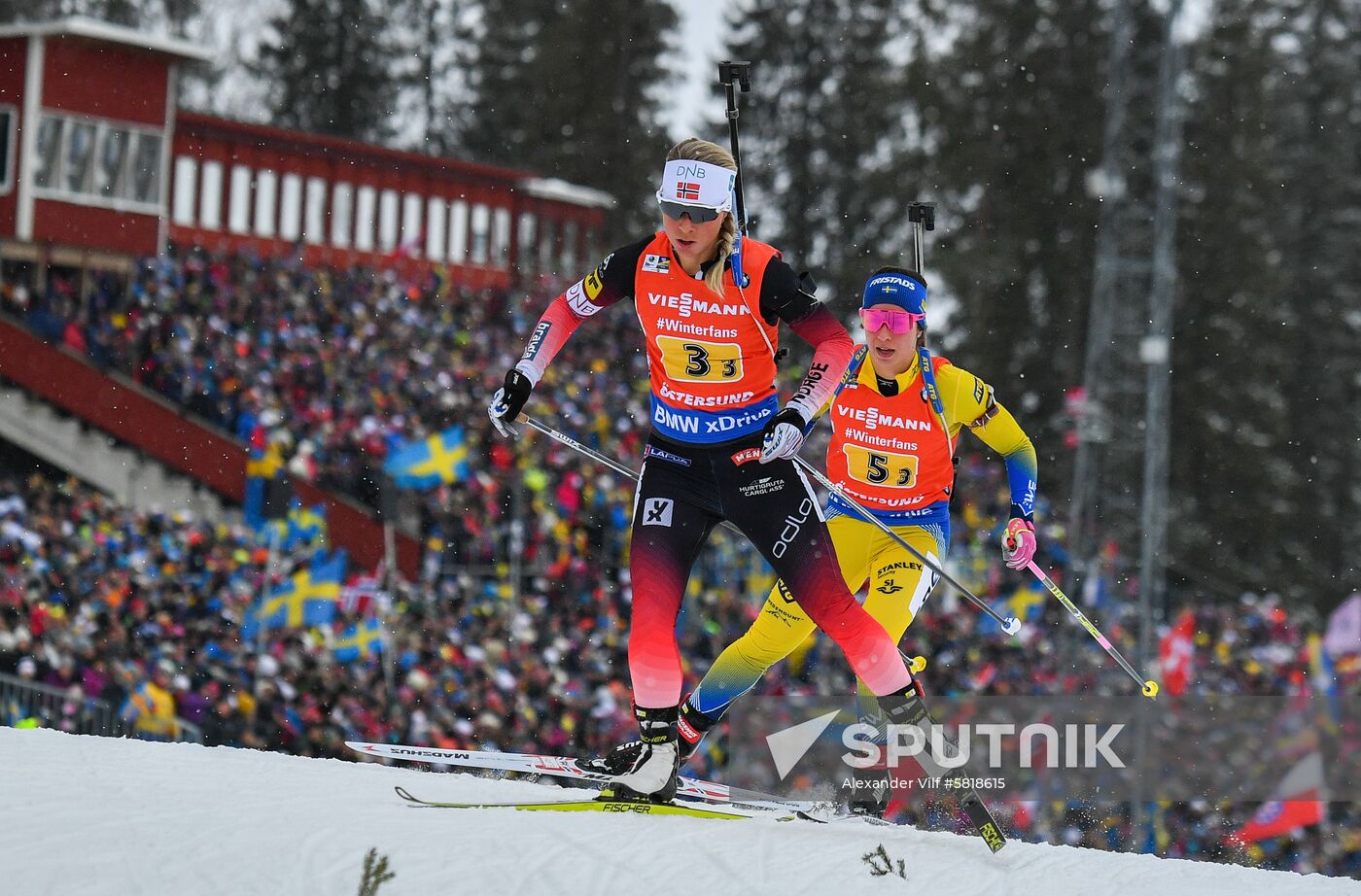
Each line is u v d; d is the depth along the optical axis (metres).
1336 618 75.50
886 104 159.88
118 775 15.02
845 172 162.88
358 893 11.69
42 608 48.34
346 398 79.06
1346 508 145.62
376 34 181.12
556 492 73.69
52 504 61.31
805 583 15.18
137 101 99.00
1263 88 142.00
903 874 12.98
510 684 53.56
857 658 15.13
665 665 15.27
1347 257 154.88
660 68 172.50
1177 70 78.00
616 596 66.94
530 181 129.25
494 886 12.00
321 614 55.97
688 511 15.45
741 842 13.75
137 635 50.28
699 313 14.90
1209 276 133.00
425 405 79.81
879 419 18.41
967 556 77.06
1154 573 77.06
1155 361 77.19
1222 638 76.00
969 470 86.44
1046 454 121.38
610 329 97.19
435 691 52.44
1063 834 48.03
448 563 71.38
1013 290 130.88
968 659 66.94
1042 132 134.38
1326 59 162.25
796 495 15.27
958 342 132.12
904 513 18.67
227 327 81.44
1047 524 92.12
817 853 13.46
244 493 77.56
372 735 48.44
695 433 15.29
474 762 18.11
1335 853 53.06
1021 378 128.88
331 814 13.73
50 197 95.38
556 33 171.62
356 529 71.69
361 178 119.94
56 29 94.38
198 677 48.75
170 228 110.81
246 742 46.34
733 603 64.25
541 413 79.25
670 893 12.13
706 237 14.62
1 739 16.80
